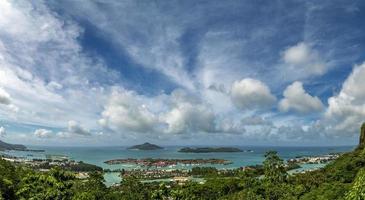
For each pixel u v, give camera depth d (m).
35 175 100.50
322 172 137.25
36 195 92.12
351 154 140.50
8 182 100.81
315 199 85.75
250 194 113.69
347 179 114.25
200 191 131.50
